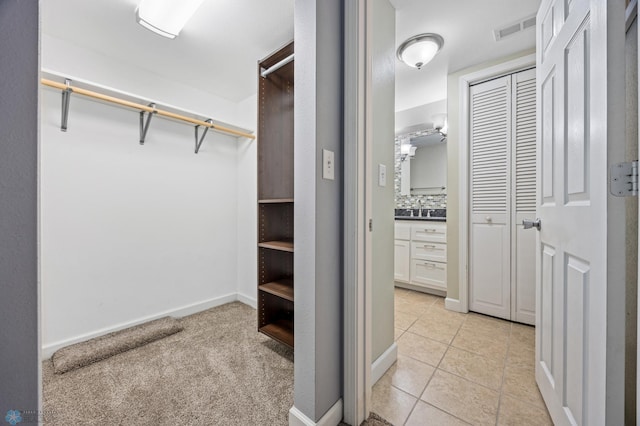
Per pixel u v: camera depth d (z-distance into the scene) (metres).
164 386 1.32
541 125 1.21
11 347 0.36
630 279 0.76
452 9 1.54
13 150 0.35
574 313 0.88
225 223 2.53
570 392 0.91
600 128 0.70
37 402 0.38
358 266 1.06
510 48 1.93
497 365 1.49
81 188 1.74
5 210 0.35
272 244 1.71
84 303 1.74
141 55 1.87
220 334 1.89
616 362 0.66
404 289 2.98
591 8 0.75
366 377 1.10
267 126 1.83
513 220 2.06
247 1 1.42
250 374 1.42
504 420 1.10
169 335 1.87
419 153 3.42
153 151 2.07
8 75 0.35
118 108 1.89
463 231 2.26
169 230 2.16
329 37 1.02
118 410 1.16
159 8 1.37
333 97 1.04
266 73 1.71
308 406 0.99
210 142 2.42
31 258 0.37
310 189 0.98
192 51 1.83
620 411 0.66
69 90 1.52
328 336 1.03
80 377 1.39
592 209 0.75
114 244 1.87
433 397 1.24
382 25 1.42
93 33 1.63
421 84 2.49
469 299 2.28
